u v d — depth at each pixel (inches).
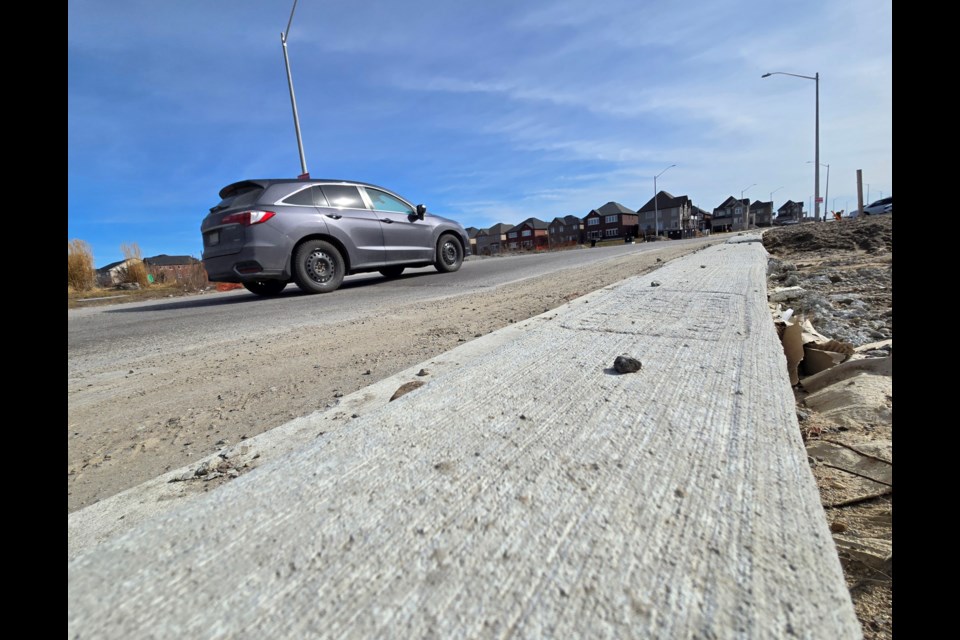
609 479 39.5
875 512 44.9
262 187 231.1
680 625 25.6
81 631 26.9
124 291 570.9
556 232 3875.5
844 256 292.2
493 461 43.0
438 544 32.7
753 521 33.5
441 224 314.3
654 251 445.4
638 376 62.6
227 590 29.5
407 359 104.3
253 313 195.2
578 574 29.6
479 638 25.5
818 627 25.0
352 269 260.5
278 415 77.4
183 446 68.0
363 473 41.8
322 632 26.3
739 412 50.6
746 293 116.1
